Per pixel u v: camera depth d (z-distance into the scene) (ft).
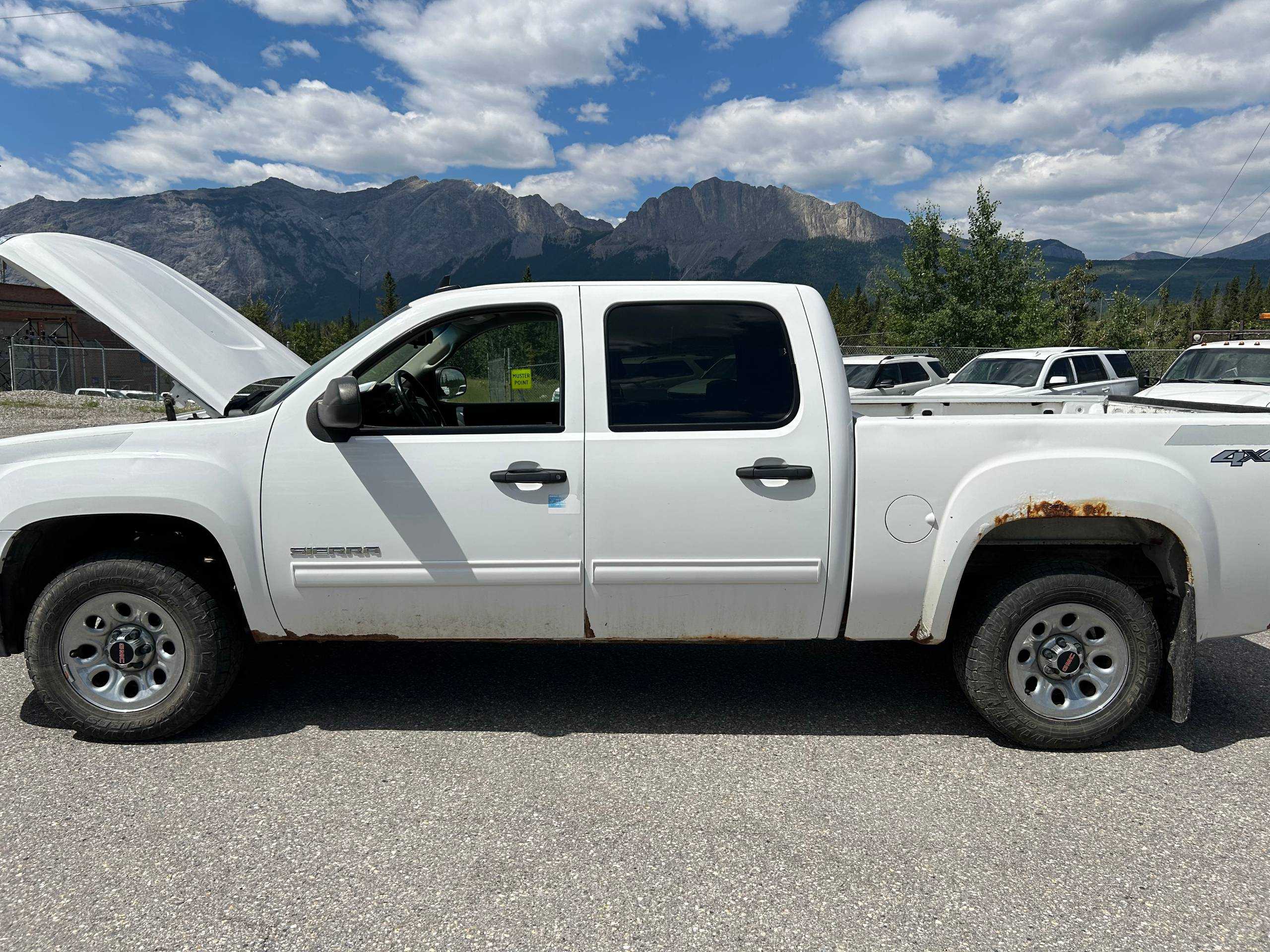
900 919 8.05
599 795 10.45
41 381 88.02
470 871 8.80
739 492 11.35
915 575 11.55
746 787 10.68
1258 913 8.14
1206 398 34.04
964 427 11.39
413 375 13.74
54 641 11.50
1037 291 88.22
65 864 8.84
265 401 12.18
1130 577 12.51
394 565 11.53
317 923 7.91
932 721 12.78
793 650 15.92
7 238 13.88
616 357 11.51
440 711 12.98
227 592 12.19
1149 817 9.98
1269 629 11.75
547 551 11.49
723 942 7.70
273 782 10.71
